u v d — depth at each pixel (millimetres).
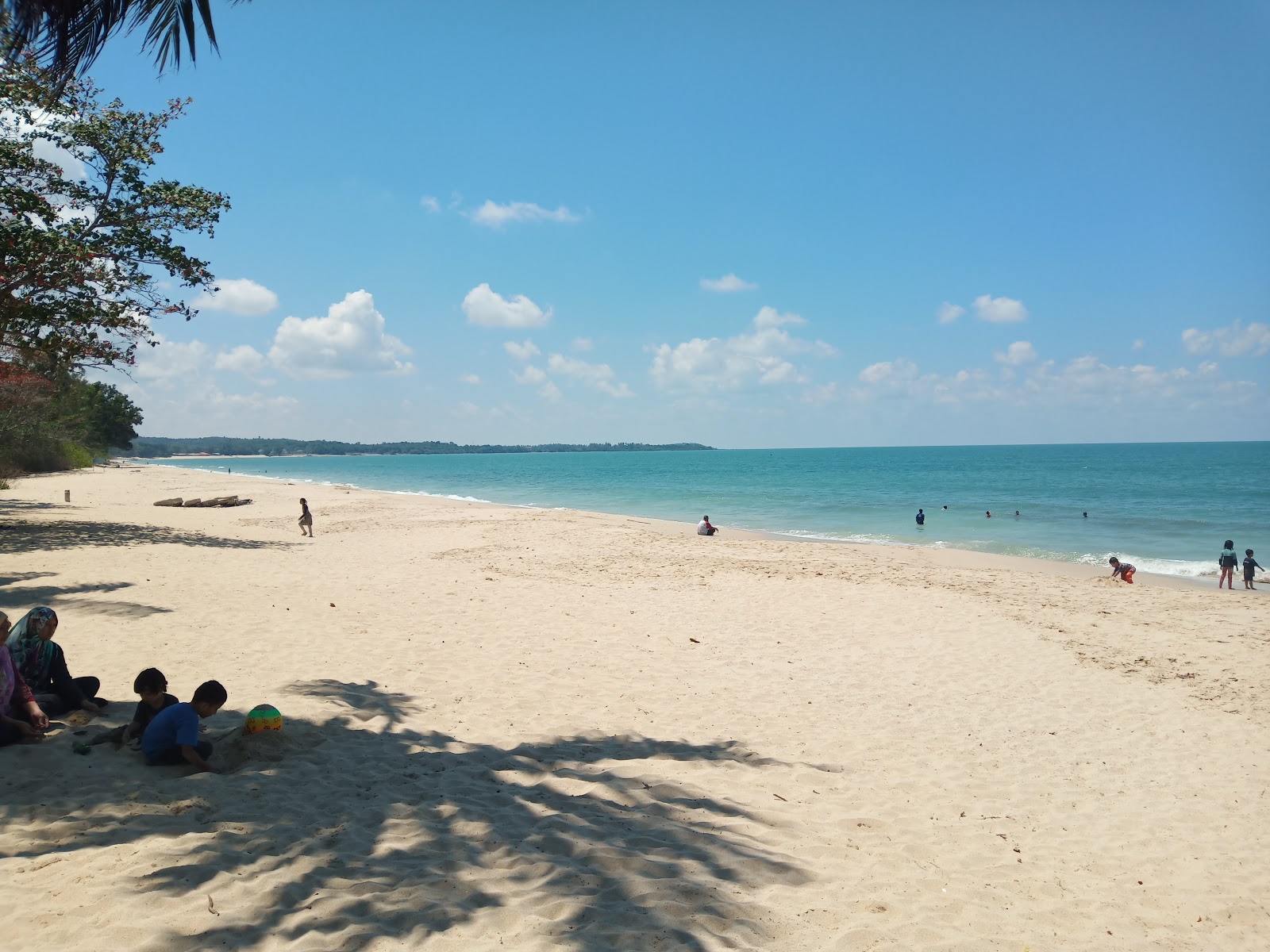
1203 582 22266
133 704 7531
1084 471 104625
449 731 7637
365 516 34969
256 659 9797
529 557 21844
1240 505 48344
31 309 18750
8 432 46344
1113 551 28516
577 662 10648
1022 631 13516
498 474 124125
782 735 8078
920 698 9688
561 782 6402
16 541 19406
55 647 7035
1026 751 7949
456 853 4918
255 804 5508
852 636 12906
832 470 119938
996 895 4941
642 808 5938
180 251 20438
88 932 3740
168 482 58938
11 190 18031
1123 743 8266
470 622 12812
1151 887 5234
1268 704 9664
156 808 5277
